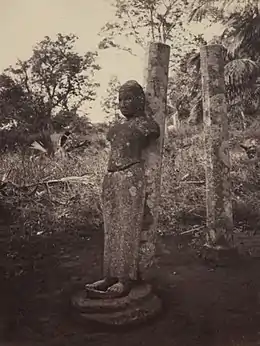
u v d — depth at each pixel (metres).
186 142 3.44
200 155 3.41
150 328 2.77
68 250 3.12
